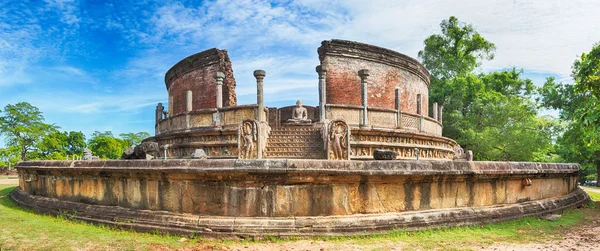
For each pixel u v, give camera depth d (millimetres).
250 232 5977
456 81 30594
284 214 6312
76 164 8180
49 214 8250
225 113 15641
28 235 6246
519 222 7398
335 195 6457
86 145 56406
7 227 6871
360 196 6562
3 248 5465
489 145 26734
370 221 6281
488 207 7461
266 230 5988
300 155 14031
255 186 6402
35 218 7910
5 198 11766
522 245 5750
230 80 20969
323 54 20625
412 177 6730
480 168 7430
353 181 6508
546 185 9117
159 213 6750
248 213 6371
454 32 35719
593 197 12438
